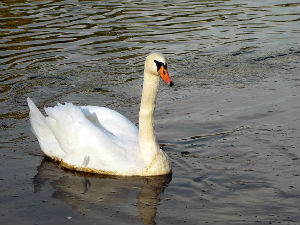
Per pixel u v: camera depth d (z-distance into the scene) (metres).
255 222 7.13
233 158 9.03
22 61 13.59
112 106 11.42
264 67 13.67
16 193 7.96
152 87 8.41
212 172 8.59
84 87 12.36
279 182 8.21
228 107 11.23
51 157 9.12
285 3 19.38
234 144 9.53
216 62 13.99
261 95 11.84
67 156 8.84
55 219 7.26
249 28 16.58
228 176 8.45
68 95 11.92
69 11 17.83
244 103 11.42
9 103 11.38
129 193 8.00
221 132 10.03
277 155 9.08
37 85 12.35
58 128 8.89
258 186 8.11
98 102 11.62
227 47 15.00
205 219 7.23
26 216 7.34
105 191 8.06
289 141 9.55
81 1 19.20
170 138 9.84
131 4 18.97
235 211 7.42
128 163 8.56
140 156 8.61
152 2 19.33
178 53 14.51
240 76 13.10
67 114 8.91
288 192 7.92
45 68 13.26
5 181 8.31
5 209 7.51
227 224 7.09
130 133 8.97
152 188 8.16
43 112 11.04
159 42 15.20
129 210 7.49
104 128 8.99
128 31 15.99
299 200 7.70
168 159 8.71
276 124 10.28
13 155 9.20
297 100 11.45
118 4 18.94
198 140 9.74
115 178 8.50
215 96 11.89
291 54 14.55
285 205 7.56
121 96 11.94
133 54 14.29
